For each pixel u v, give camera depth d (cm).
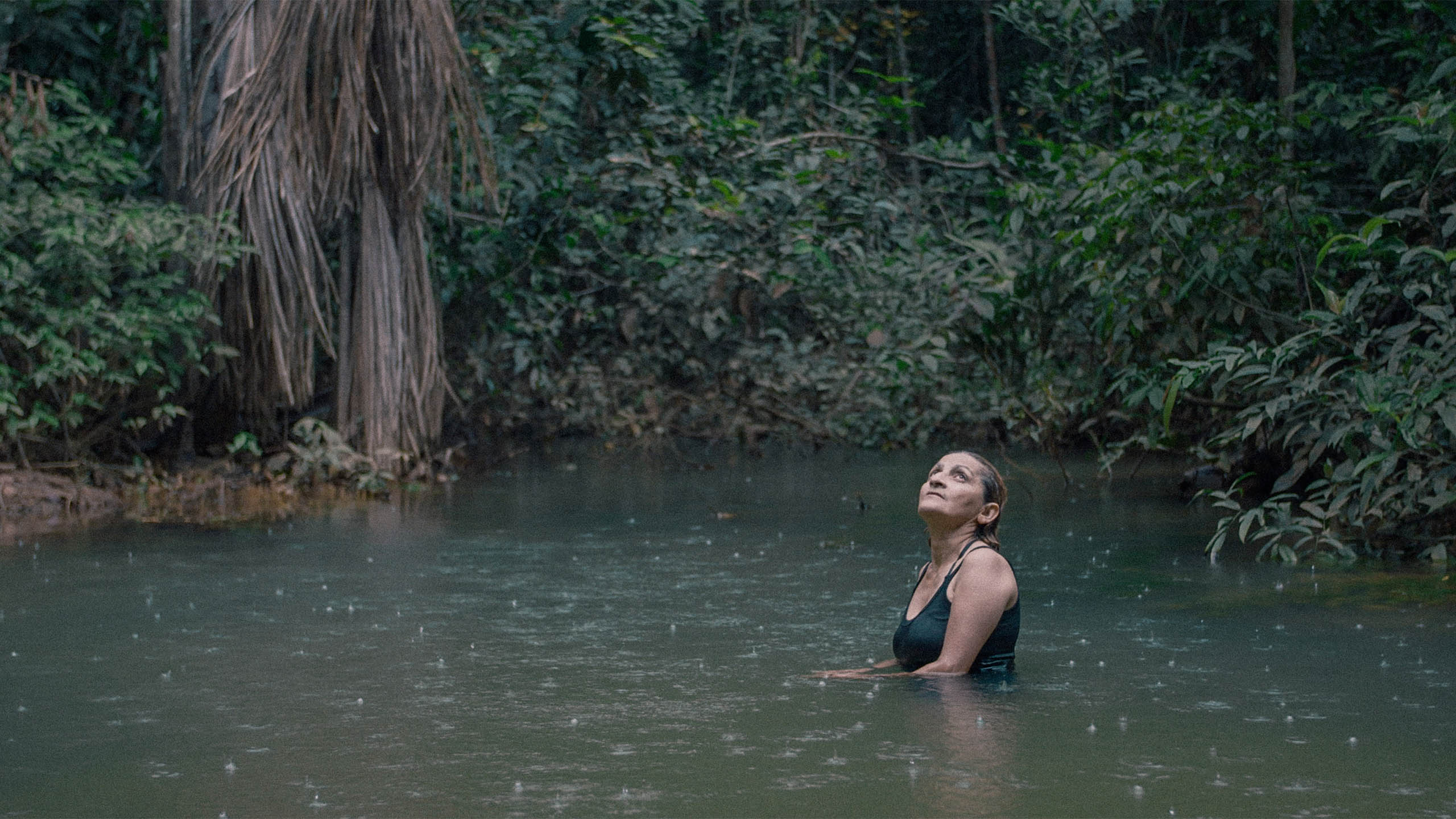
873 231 1395
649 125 1294
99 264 881
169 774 356
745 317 1348
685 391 1367
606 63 1264
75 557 707
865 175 1430
